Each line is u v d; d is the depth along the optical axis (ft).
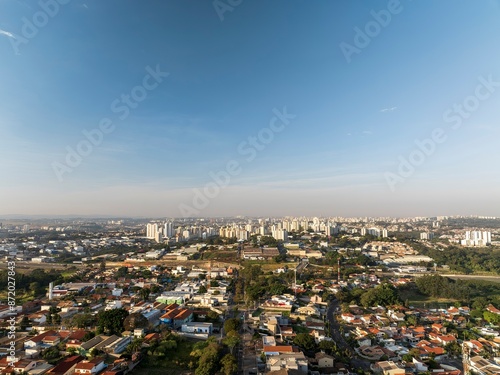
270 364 217.77
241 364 232.94
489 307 379.76
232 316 344.49
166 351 242.78
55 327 300.20
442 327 314.14
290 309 367.25
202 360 215.92
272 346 245.45
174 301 392.68
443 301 437.17
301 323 326.85
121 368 213.87
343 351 260.83
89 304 386.52
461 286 467.11
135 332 266.98
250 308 374.22
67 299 403.75
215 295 411.95
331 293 449.89
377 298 393.50
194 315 332.60
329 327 321.11
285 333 285.84
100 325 271.90
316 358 234.79
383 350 262.88
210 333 294.66
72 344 248.32
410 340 293.64
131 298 414.41
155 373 215.92
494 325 337.52
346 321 344.69
